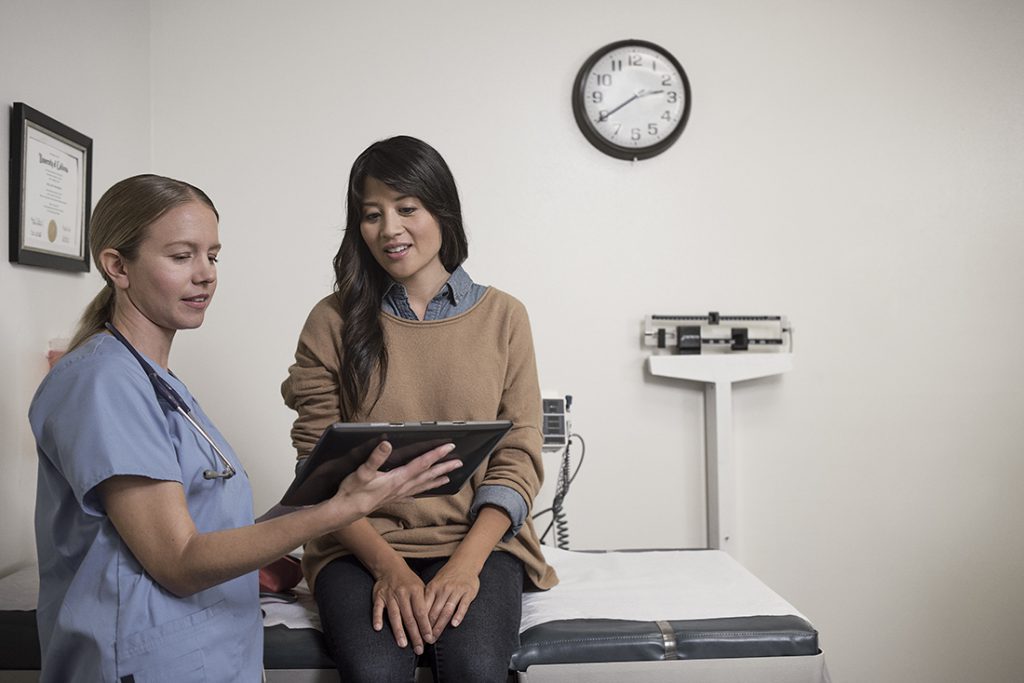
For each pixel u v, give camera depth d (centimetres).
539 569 184
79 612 122
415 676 158
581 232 293
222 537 119
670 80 292
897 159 298
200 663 125
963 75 299
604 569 205
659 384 295
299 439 182
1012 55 299
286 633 165
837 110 298
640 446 294
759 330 295
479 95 292
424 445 129
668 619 167
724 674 161
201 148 287
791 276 297
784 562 297
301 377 184
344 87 290
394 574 162
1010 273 299
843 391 298
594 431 293
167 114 287
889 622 298
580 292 293
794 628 164
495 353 183
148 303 131
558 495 267
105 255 130
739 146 296
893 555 299
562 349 292
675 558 216
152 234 128
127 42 269
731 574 200
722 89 296
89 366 124
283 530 119
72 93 233
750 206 296
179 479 124
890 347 298
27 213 208
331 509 121
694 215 295
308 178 289
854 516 298
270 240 288
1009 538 299
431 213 175
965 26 299
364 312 180
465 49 292
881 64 298
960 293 299
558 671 159
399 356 179
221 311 287
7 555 204
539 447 184
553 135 293
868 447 298
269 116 288
